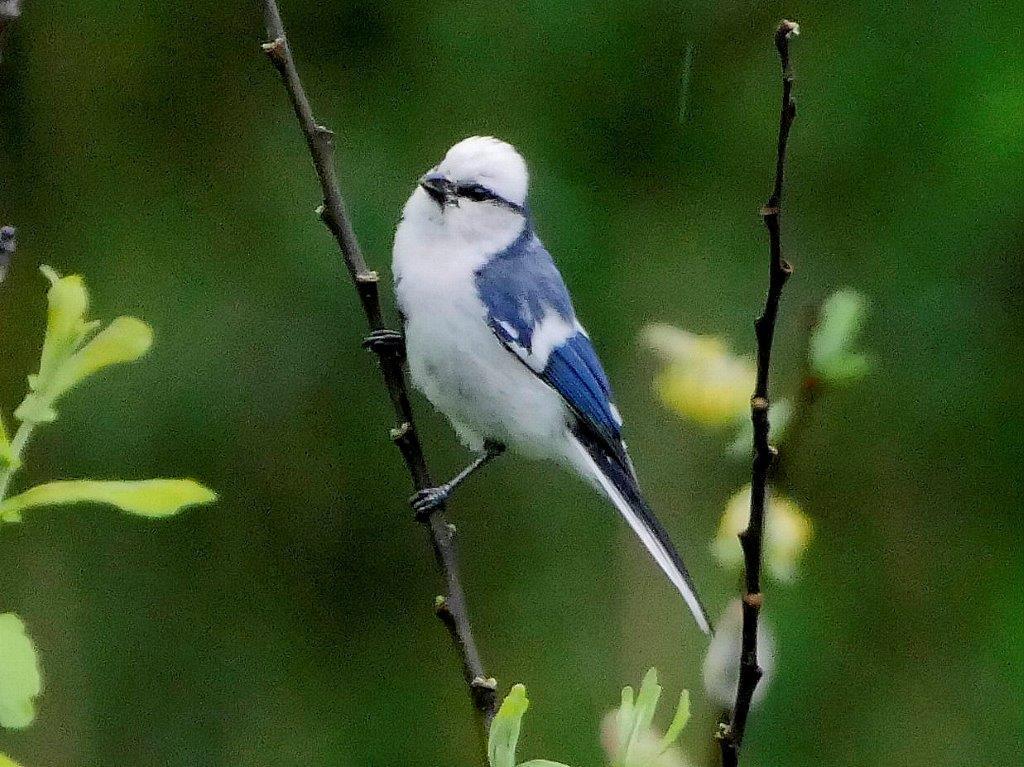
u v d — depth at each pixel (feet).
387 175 40.86
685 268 41.32
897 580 39.68
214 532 41.60
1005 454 39.65
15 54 42.63
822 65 41.65
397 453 41.78
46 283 42.06
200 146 42.96
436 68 41.98
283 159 41.96
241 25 43.09
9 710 9.12
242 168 42.50
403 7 42.24
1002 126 38.70
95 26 42.80
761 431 12.62
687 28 42.01
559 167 41.27
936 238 39.68
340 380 41.11
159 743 40.47
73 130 42.83
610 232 41.14
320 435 41.39
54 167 42.70
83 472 39.78
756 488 12.62
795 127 41.78
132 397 40.11
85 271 41.93
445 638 41.86
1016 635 38.60
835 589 39.37
